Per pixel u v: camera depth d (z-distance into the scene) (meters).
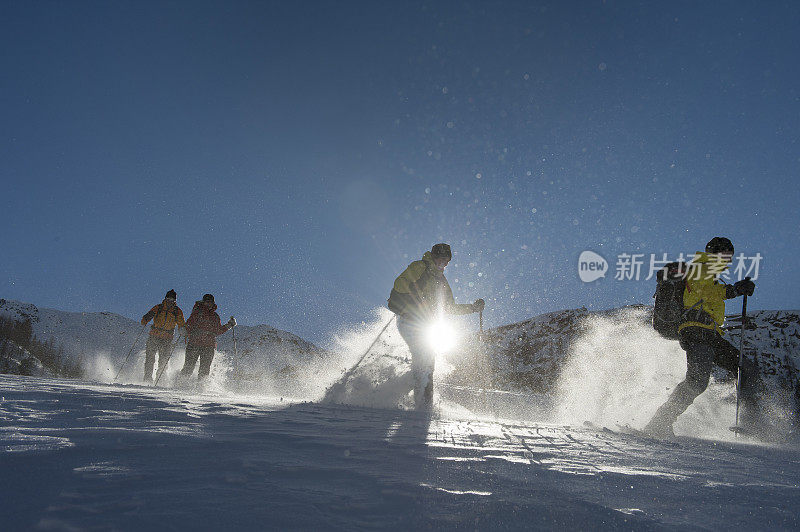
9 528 0.87
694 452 2.60
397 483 1.36
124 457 1.44
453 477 1.49
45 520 0.90
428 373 4.62
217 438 1.86
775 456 2.73
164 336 7.85
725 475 1.90
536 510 1.19
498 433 2.71
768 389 4.16
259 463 1.48
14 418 1.97
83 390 3.39
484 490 1.35
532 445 2.33
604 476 1.68
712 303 4.05
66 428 1.83
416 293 4.73
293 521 1.00
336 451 1.80
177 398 3.38
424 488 1.32
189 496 1.11
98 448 1.53
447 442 2.22
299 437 2.05
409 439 2.23
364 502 1.17
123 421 2.10
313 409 3.51
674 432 4.01
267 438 1.97
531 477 1.57
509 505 1.21
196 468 1.38
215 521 0.97
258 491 1.19
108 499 1.06
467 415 4.11
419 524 1.04
